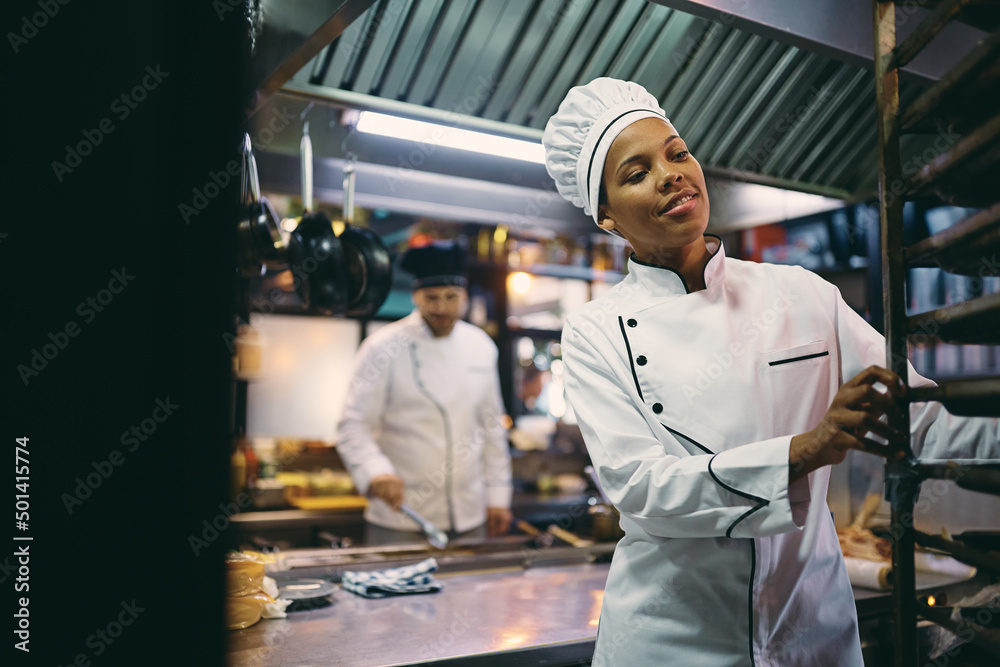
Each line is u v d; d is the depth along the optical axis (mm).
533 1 1592
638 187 1043
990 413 728
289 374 3820
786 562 1071
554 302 4312
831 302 1128
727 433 1023
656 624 1077
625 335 1104
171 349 941
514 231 3680
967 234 710
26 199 919
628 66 1766
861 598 1434
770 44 1793
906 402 817
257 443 3674
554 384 4297
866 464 1856
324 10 1213
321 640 1297
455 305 2840
